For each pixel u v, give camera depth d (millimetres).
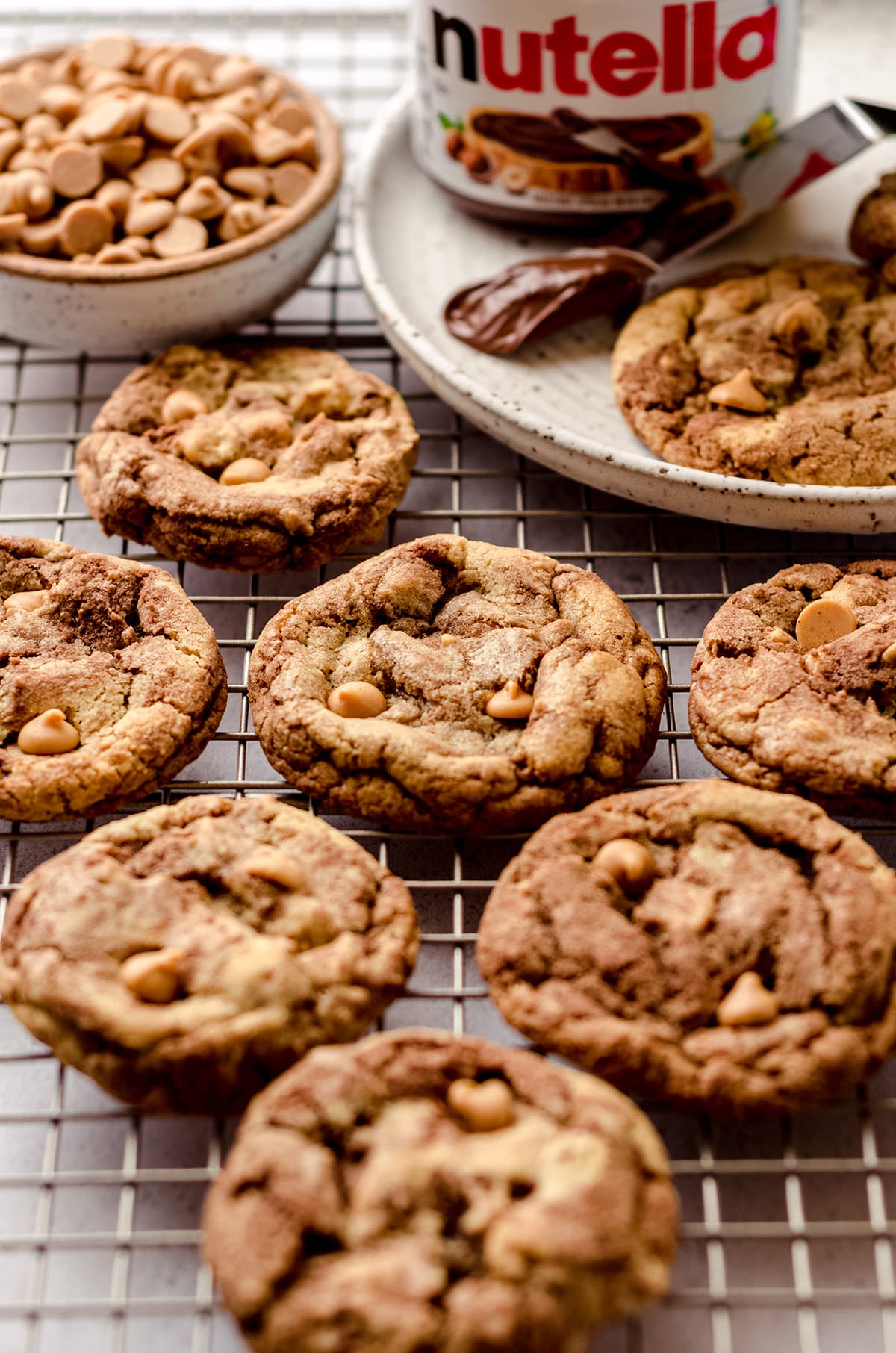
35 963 453
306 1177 430
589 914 460
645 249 577
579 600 508
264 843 473
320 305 610
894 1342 445
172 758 493
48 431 583
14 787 480
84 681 495
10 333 571
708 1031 450
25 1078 479
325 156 578
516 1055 446
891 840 507
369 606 507
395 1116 438
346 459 536
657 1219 430
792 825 469
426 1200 428
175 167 566
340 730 485
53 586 512
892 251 562
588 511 553
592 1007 451
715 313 558
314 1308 418
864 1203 462
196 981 451
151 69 583
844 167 611
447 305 574
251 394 551
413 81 597
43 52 593
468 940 480
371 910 466
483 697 492
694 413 540
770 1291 444
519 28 551
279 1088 440
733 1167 452
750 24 551
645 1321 452
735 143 572
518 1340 416
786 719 485
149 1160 468
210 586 548
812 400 539
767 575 549
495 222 601
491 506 565
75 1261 459
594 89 559
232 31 691
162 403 548
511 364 569
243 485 528
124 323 561
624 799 478
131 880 464
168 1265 459
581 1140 433
